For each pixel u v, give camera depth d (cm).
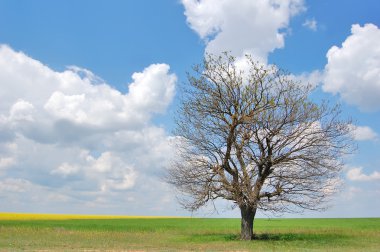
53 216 10400
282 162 3512
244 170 3506
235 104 3562
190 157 3653
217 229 5138
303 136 3522
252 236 3659
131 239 3612
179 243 3269
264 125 3469
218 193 3531
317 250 2675
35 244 2986
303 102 3547
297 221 7394
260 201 3453
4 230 4506
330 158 3522
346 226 5647
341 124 3578
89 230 4734
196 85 3694
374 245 3089
